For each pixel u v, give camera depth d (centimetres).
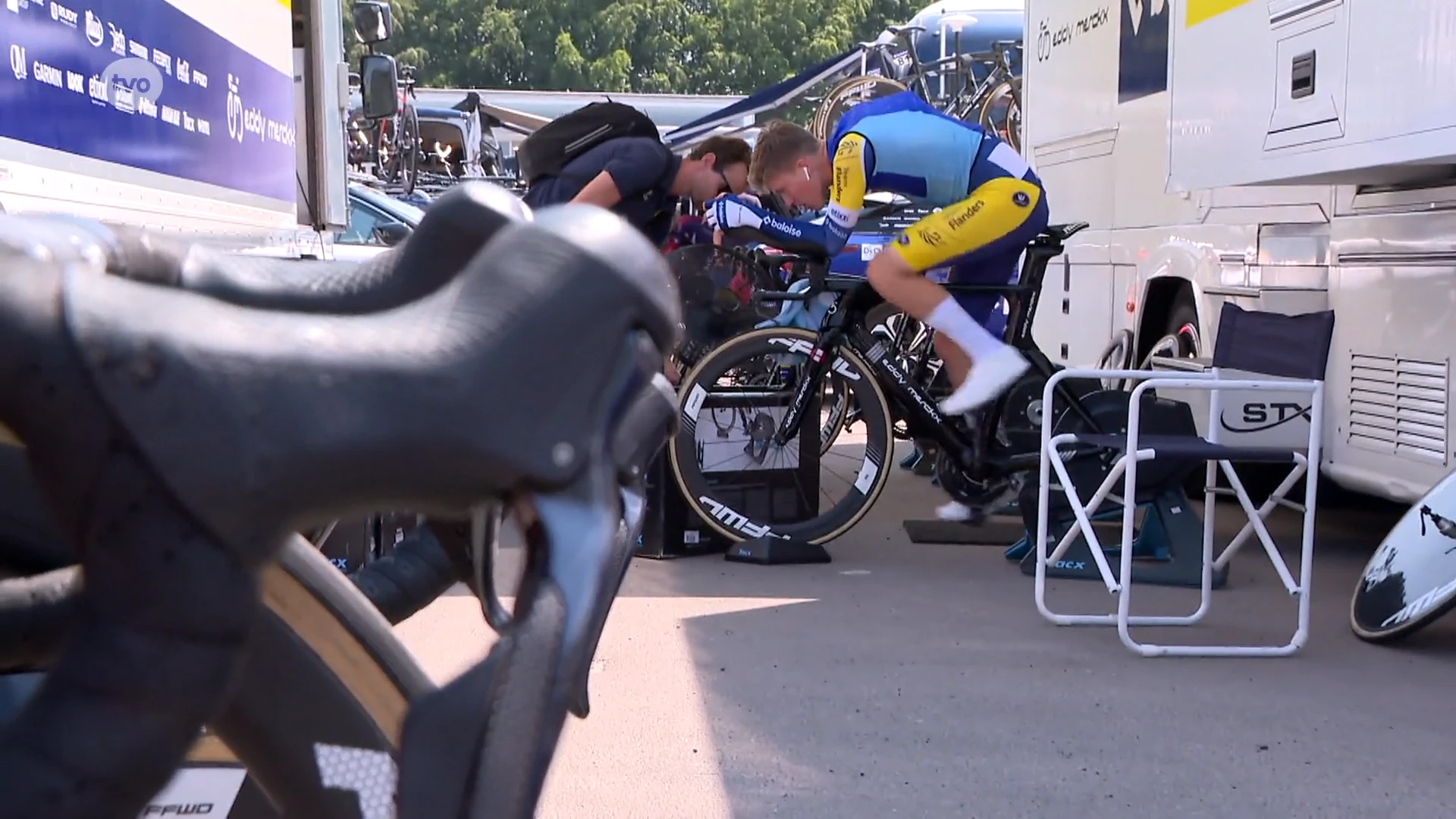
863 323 582
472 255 80
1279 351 483
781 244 579
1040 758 354
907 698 400
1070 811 320
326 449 69
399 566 125
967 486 598
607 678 417
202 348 68
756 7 5016
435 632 452
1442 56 434
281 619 109
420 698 75
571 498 73
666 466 585
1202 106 614
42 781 67
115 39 289
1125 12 757
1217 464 538
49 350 67
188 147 339
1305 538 447
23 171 243
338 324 72
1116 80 772
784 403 589
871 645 457
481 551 104
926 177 561
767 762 349
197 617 69
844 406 646
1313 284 598
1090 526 461
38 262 70
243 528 69
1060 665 436
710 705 393
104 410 67
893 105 569
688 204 755
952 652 449
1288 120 534
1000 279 584
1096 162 806
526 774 71
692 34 5019
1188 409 560
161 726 69
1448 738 372
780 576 558
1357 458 574
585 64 4806
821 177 607
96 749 68
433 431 71
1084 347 825
